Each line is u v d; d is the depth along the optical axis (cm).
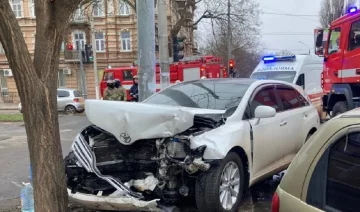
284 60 1338
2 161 800
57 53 369
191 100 520
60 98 2197
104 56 3506
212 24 2811
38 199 366
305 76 1295
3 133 1318
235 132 440
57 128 374
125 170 434
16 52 340
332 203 196
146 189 412
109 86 1012
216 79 580
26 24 3462
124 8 3447
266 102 536
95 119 441
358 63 855
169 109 414
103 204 407
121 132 423
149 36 848
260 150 491
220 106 493
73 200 429
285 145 554
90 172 428
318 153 210
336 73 934
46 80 363
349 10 883
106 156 448
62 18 365
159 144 413
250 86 525
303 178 212
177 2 2519
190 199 479
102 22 3475
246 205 486
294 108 604
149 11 845
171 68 1998
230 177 436
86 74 3516
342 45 906
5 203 520
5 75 3581
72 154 461
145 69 853
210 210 414
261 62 1395
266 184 579
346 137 200
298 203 209
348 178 193
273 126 523
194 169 394
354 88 890
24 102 358
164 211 401
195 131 427
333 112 950
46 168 364
